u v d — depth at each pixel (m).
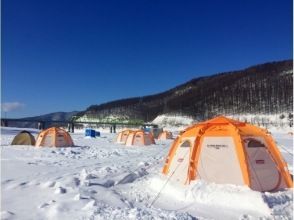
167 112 182.00
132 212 6.66
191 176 8.80
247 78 176.88
